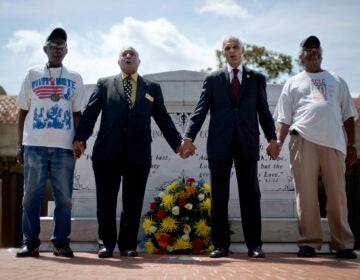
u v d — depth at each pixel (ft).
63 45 19.97
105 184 19.81
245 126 19.66
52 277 13.73
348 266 16.57
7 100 64.85
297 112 20.67
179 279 13.43
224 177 19.74
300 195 20.34
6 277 13.67
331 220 20.21
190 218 23.09
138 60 20.79
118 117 19.94
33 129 19.39
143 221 24.41
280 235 24.30
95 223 24.40
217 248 19.69
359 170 54.39
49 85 19.69
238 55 20.24
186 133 20.08
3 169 59.47
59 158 19.35
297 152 20.40
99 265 16.66
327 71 21.08
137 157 19.79
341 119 20.68
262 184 25.90
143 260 18.49
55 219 19.69
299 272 14.99
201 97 20.45
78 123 20.45
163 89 26.48
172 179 25.94
